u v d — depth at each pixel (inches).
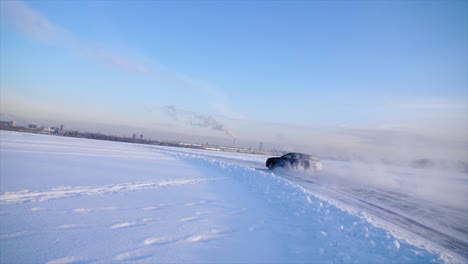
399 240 155.2
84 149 843.4
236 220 182.2
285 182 344.8
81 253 114.6
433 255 138.6
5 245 117.7
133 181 316.5
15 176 286.0
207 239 143.4
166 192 262.2
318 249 137.0
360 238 155.9
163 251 123.1
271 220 187.2
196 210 200.8
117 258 112.3
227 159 960.3
